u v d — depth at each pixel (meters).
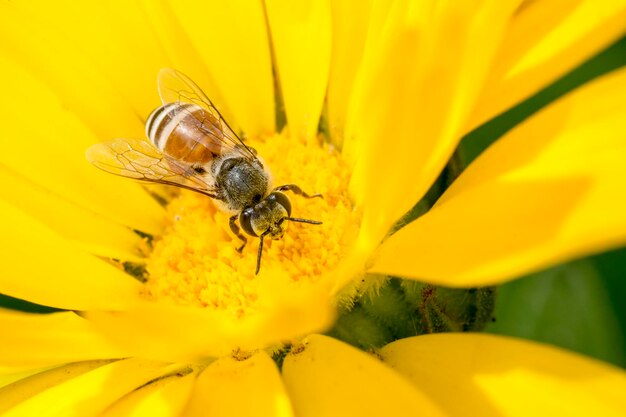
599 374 0.08
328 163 0.10
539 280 0.10
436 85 0.08
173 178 0.10
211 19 0.10
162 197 0.10
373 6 0.09
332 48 0.10
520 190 0.08
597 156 0.08
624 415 0.08
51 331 0.09
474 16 0.08
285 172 0.10
